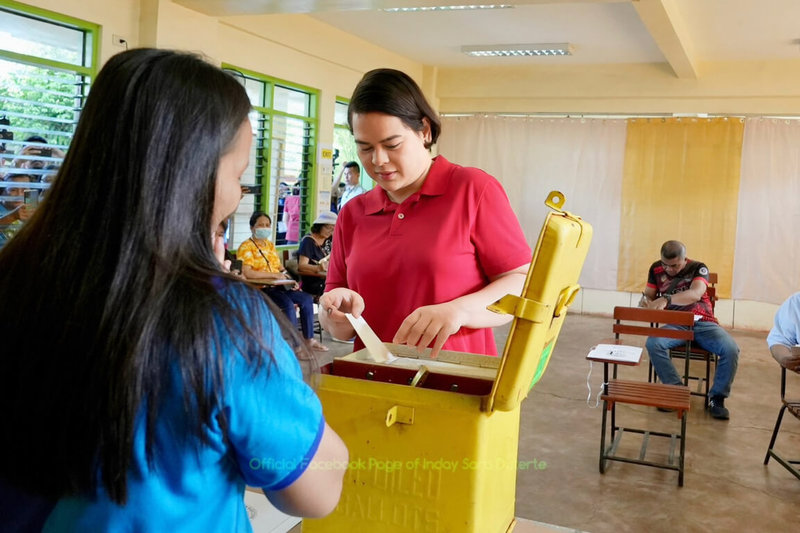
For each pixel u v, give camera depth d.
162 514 0.62
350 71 7.89
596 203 8.64
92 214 0.62
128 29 5.05
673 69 7.81
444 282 1.44
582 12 6.18
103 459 0.60
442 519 0.97
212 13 5.45
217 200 0.69
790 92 7.75
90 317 0.60
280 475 0.66
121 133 0.62
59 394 0.60
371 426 0.99
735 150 8.03
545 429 4.27
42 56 4.64
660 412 4.67
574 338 7.13
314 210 7.60
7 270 0.65
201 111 0.64
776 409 4.82
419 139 1.42
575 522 3.04
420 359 1.27
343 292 1.30
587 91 8.58
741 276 8.12
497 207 1.46
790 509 3.24
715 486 3.48
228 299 0.64
